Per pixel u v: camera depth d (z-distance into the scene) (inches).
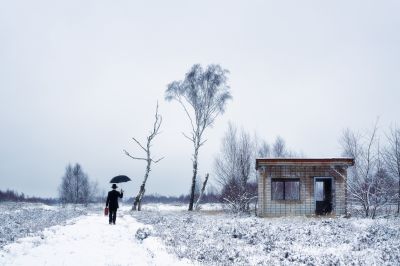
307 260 485.1
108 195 906.1
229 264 447.2
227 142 1711.4
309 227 815.1
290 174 1146.0
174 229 808.9
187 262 445.7
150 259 460.8
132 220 1039.0
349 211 1130.0
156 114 1827.0
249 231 759.1
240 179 1535.4
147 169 1808.6
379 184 1024.2
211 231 790.5
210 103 1860.2
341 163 1114.7
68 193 2773.1
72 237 624.4
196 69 1888.5
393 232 701.3
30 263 402.6
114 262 429.7
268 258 502.9
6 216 1130.0
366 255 513.0
